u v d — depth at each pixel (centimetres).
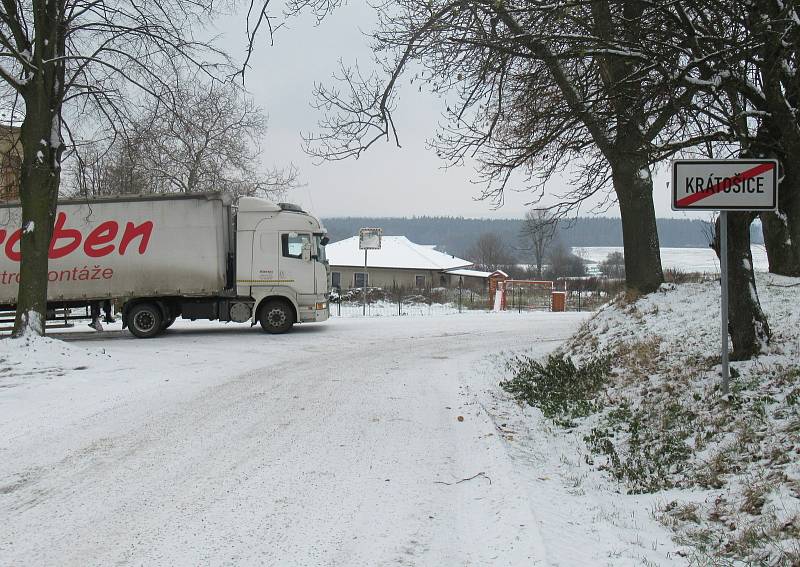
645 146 786
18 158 1662
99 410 898
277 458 666
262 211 1947
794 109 750
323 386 1108
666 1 749
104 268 1845
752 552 428
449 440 741
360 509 520
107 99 1523
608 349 1208
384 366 1354
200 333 2023
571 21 789
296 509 519
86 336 1972
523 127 858
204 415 872
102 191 2750
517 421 868
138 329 1889
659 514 530
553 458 707
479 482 585
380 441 736
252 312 1939
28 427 797
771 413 673
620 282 4500
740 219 857
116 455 676
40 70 1374
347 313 3084
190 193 1862
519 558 415
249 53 670
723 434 671
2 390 1035
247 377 1199
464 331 2133
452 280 6806
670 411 789
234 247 1973
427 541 455
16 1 1437
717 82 729
